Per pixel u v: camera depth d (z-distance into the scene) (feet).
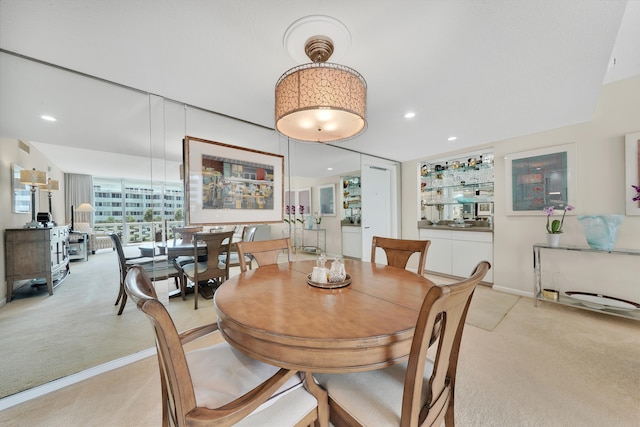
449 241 12.60
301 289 3.91
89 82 5.66
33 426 3.91
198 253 7.66
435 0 3.54
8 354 5.61
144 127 7.48
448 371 3.25
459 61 5.01
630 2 4.94
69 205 12.09
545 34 4.23
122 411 4.22
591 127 8.46
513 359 5.65
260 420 2.55
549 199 9.38
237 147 8.24
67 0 3.44
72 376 5.02
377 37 4.30
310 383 2.89
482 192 12.59
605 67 5.22
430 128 8.96
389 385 2.97
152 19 3.85
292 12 3.77
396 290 3.86
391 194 14.42
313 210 11.67
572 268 8.96
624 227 7.88
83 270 11.58
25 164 7.96
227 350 3.55
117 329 6.57
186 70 5.27
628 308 7.55
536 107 7.28
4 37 4.17
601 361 5.55
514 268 10.35
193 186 7.30
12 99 6.15
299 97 3.97
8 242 7.40
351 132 5.24
